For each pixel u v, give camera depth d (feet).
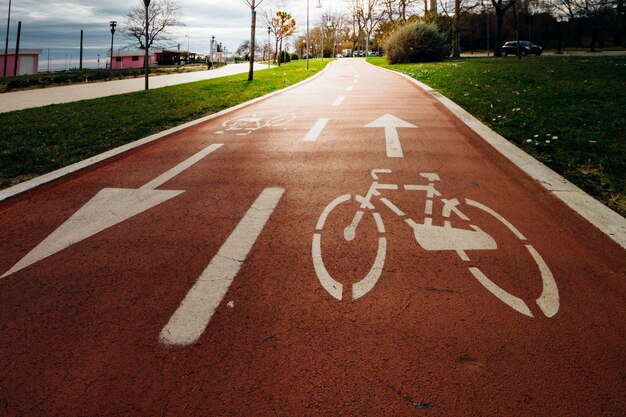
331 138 22.65
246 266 9.80
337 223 11.89
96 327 7.86
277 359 6.84
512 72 46.85
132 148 21.48
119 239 11.53
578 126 20.79
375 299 8.34
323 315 7.91
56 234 11.98
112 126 28.48
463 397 5.99
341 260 9.87
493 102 29.35
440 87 41.09
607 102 25.54
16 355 7.20
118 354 7.13
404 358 6.77
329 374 6.48
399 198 13.61
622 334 7.23
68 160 19.49
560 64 53.83
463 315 7.79
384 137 22.31
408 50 94.27
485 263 9.55
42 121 31.73
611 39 158.10
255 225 12.03
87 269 10.00
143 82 89.10
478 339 7.16
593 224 11.00
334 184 15.23
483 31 186.70
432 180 15.26
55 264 10.30
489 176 15.58
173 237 11.52
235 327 7.67
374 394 6.08
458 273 9.17
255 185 15.53
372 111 30.76
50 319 8.16
